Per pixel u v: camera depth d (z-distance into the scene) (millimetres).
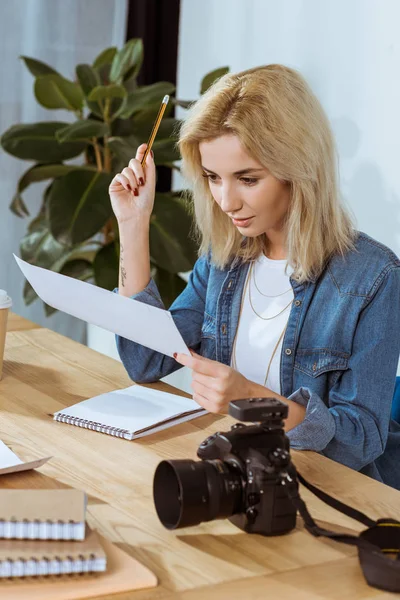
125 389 1726
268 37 3342
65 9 3760
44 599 968
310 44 3162
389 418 1730
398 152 2857
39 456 1386
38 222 3527
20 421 1539
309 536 1160
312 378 1723
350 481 1359
